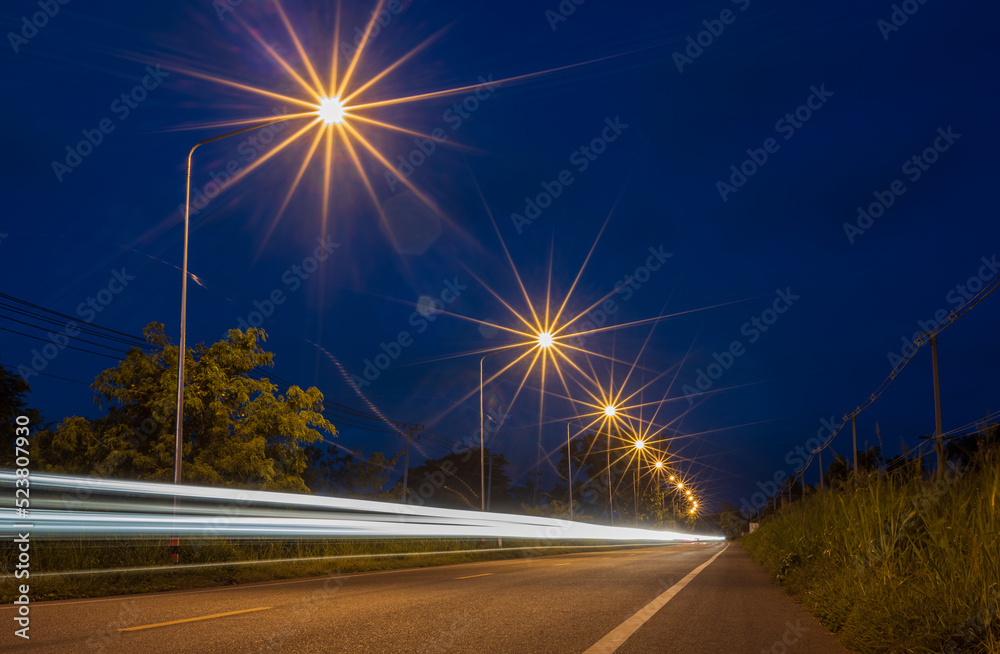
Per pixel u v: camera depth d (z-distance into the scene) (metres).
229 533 19.05
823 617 8.60
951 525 6.96
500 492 91.00
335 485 58.75
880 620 6.63
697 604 10.66
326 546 22.52
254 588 13.51
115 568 13.74
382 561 22.58
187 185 18.78
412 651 6.45
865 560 8.71
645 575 17.12
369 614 9.08
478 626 8.05
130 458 28.70
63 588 11.92
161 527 16.03
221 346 31.67
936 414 17.00
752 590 13.33
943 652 5.58
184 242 18.28
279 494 23.95
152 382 29.55
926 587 6.51
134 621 8.28
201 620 8.40
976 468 7.23
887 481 9.57
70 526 14.01
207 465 28.89
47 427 31.06
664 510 112.69
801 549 14.18
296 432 32.31
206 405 30.45
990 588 5.58
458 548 31.84
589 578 16.00
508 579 15.70
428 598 11.24
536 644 6.89
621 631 7.79
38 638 6.99
